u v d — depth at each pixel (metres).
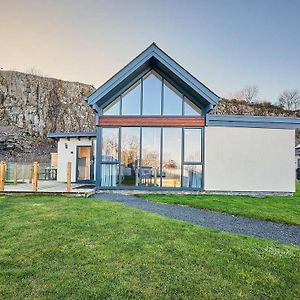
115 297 2.99
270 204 9.47
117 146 12.35
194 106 12.38
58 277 3.39
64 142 18.19
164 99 12.42
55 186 13.52
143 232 5.24
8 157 39.28
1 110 48.66
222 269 3.77
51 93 54.22
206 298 3.05
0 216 6.33
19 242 4.57
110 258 3.99
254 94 54.53
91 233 5.10
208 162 12.19
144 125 12.34
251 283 3.43
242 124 12.30
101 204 8.05
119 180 12.20
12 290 3.08
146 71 12.59
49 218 6.16
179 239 4.89
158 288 3.21
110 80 11.67
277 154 12.36
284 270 3.80
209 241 4.86
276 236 5.66
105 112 12.48
